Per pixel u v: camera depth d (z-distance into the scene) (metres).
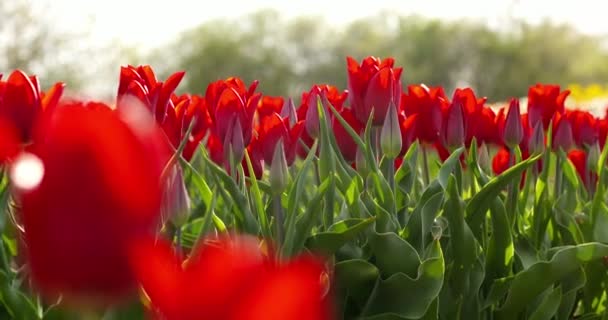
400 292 2.21
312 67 45.12
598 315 2.40
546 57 43.84
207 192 2.24
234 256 0.71
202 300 0.69
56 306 2.04
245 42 44.12
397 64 44.81
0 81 2.14
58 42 26.75
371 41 45.03
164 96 2.19
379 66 2.40
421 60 44.31
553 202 2.54
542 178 2.47
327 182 2.20
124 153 0.79
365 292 2.23
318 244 2.20
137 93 2.12
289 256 2.17
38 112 2.10
